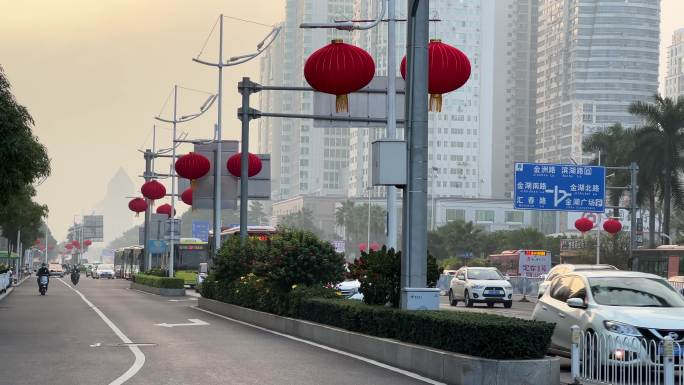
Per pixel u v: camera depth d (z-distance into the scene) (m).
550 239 186.88
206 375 18.53
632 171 76.56
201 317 39.59
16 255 124.62
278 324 31.36
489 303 55.78
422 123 21.84
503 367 16.52
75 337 28.19
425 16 21.95
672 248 64.19
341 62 24.59
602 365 17.59
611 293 20.83
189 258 97.69
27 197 78.06
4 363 20.64
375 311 22.52
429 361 18.55
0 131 33.28
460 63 24.56
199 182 62.16
